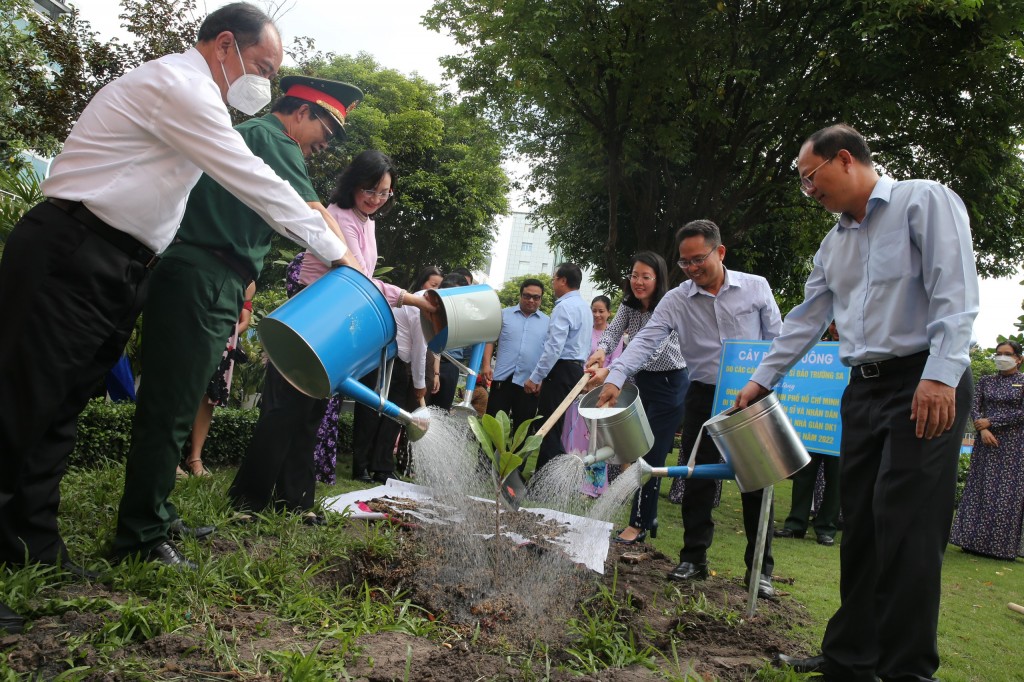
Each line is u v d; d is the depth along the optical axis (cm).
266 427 385
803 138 1323
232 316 293
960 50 1188
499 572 313
